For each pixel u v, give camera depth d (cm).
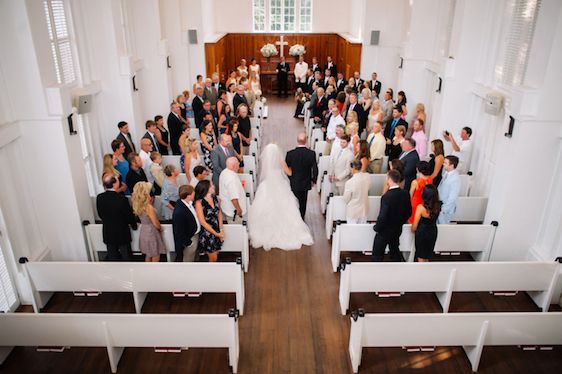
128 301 597
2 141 521
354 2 1698
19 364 490
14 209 562
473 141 852
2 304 548
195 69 1327
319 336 531
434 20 1068
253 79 1447
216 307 582
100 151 843
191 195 568
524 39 671
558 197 586
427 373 480
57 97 559
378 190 781
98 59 813
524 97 564
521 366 490
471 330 459
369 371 480
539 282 555
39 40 544
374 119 1014
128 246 615
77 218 625
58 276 547
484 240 637
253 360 495
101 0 777
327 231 749
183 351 508
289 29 1864
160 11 1218
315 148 970
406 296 605
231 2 1809
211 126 848
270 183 732
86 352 507
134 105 862
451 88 846
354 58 1470
